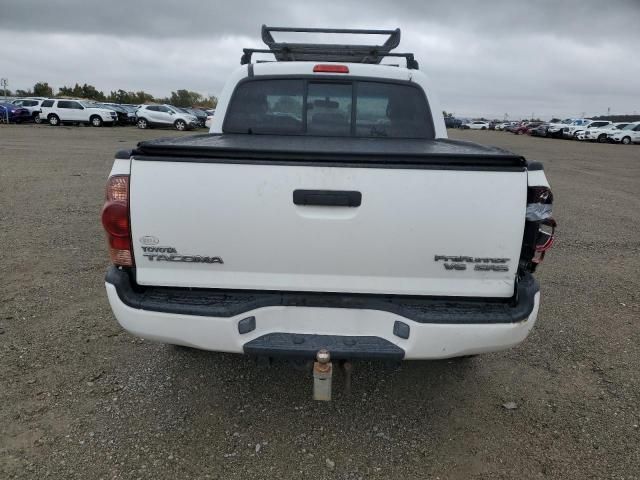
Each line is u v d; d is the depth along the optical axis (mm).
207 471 2496
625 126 38031
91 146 18984
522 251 2453
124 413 2904
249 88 4164
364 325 2500
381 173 2314
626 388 3303
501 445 2742
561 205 9727
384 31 4902
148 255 2457
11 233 6340
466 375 3424
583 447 2732
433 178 2316
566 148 28688
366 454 2650
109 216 2400
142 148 2398
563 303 4684
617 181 13898
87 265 5234
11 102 35812
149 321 2457
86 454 2572
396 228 2361
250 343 2459
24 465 2479
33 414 2855
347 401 3096
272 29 4938
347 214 2361
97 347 3604
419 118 4199
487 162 2332
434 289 2465
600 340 3963
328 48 5047
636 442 2775
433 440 2770
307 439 2748
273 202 2354
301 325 2514
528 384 3334
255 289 2504
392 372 3434
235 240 2406
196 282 2496
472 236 2369
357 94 4145
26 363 3357
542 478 2512
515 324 2424
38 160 14055
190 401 3039
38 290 4543
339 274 2463
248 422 2869
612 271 5656
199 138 3561
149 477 2443
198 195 2361
